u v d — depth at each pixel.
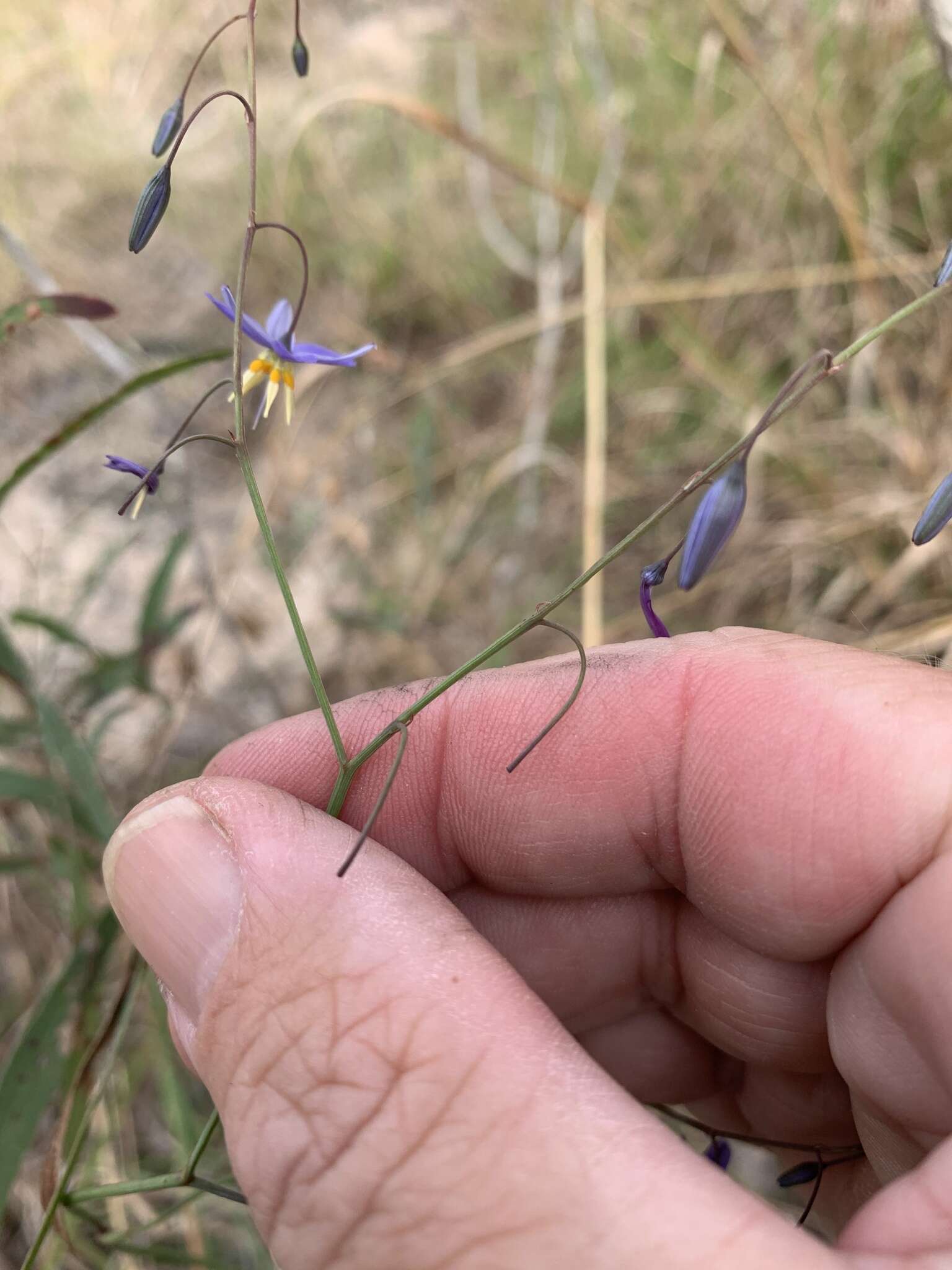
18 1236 0.15
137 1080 0.15
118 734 0.20
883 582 0.18
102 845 0.14
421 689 0.11
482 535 0.22
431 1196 0.07
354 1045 0.08
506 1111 0.07
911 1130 0.09
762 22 0.24
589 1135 0.07
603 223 0.20
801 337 0.21
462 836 0.12
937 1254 0.07
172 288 0.27
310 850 0.09
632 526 0.22
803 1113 0.12
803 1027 0.11
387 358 0.20
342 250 0.27
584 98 0.26
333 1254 0.08
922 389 0.20
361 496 0.23
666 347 0.23
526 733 0.11
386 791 0.08
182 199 0.29
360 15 0.33
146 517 0.23
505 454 0.23
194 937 0.09
